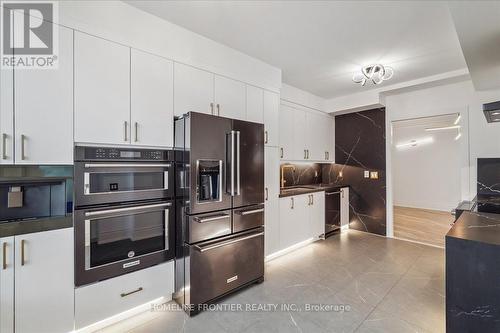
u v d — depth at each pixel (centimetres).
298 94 386
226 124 221
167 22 209
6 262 143
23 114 148
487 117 230
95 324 177
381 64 290
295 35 229
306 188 403
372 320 191
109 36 179
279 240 318
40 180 159
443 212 629
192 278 198
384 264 297
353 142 450
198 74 229
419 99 371
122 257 186
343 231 443
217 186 217
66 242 162
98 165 173
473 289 131
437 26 211
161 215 208
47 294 156
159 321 190
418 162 689
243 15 200
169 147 212
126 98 187
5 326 144
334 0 180
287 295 228
